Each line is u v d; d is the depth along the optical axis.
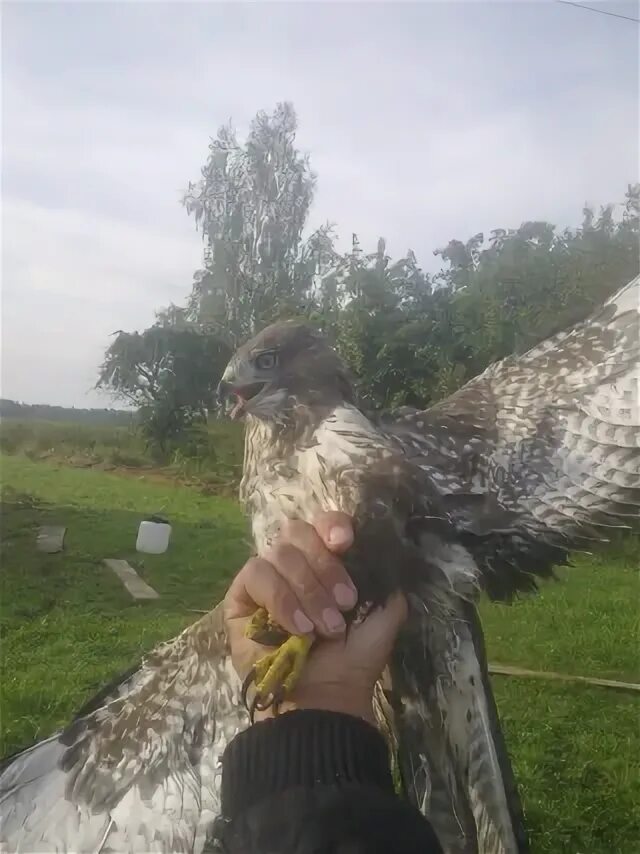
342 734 0.32
